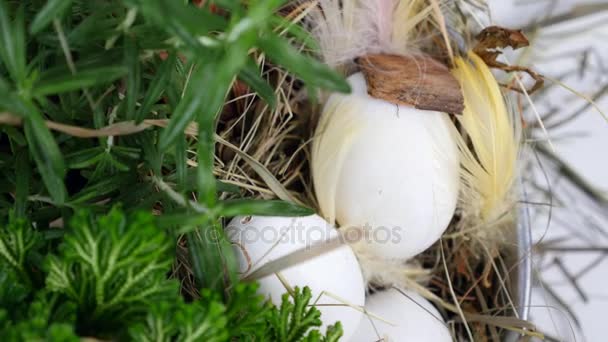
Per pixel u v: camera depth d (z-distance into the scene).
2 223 0.30
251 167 0.36
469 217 0.36
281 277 0.32
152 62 0.30
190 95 0.27
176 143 0.29
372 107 0.34
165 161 0.32
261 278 0.32
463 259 0.37
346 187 0.34
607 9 0.42
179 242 0.34
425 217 0.34
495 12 0.42
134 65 0.28
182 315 0.26
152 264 0.27
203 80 0.26
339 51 0.35
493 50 0.38
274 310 0.29
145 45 0.28
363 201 0.34
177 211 0.29
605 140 0.42
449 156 0.34
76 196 0.29
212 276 0.30
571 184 0.42
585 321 0.42
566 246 0.43
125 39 0.28
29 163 0.29
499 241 0.36
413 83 0.34
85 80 0.26
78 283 0.27
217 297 0.27
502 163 0.35
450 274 0.38
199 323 0.26
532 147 0.39
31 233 0.28
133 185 0.31
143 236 0.27
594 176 0.42
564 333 0.42
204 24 0.26
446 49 0.36
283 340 0.29
